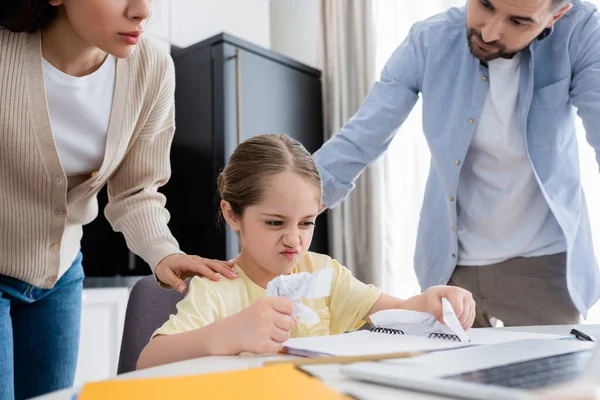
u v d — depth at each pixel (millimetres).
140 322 1027
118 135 1016
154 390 423
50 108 941
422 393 409
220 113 2447
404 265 2682
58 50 908
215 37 2500
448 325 739
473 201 1352
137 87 1020
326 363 539
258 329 652
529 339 686
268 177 977
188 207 2506
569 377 452
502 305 1335
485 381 430
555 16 1188
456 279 1405
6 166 924
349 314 1059
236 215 1033
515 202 1298
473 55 1248
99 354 1958
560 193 1263
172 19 2688
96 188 1067
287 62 2789
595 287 1292
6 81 872
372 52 2830
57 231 1014
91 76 958
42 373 1092
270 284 718
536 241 1290
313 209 1000
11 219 964
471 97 1318
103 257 2473
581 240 1299
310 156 1059
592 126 1188
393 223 2705
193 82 2559
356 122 1407
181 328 808
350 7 2953
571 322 1290
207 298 919
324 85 2979
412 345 666
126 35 804
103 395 414
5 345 939
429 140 1389
